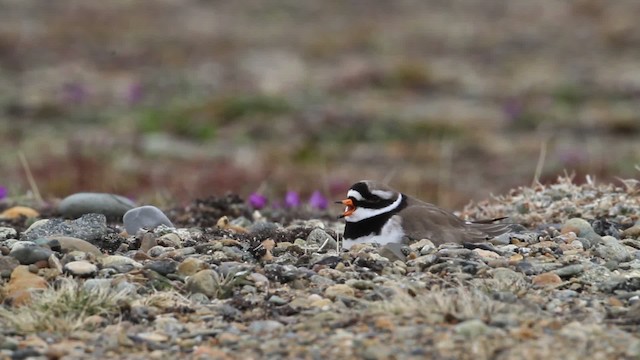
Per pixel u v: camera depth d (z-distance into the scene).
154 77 30.95
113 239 9.47
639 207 10.72
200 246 9.20
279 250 9.27
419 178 19.62
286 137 24.47
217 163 19.64
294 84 29.77
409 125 25.06
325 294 8.00
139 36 36.81
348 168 21.06
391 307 7.51
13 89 28.69
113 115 26.14
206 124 24.92
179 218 12.16
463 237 9.52
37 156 20.00
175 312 7.71
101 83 30.12
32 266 8.40
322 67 32.69
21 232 10.08
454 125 25.16
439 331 7.06
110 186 16.52
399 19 40.91
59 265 8.45
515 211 11.29
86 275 8.32
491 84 30.48
